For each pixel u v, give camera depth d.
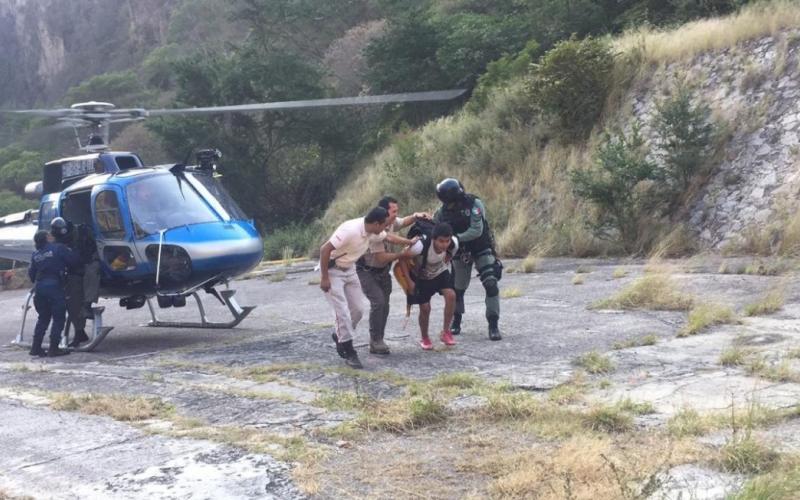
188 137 28.59
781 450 4.97
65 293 10.47
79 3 83.94
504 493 4.69
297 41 39.97
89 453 5.99
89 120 11.20
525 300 11.34
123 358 9.80
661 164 16.25
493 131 20.52
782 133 15.20
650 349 7.88
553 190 17.94
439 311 11.13
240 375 7.95
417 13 29.05
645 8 23.64
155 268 10.09
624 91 18.52
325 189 29.14
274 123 29.11
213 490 5.10
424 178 21.25
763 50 16.86
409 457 5.43
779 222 13.70
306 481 5.09
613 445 5.29
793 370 6.68
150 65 61.25
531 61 22.75
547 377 7.08
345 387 7.26
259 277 18.09
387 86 28.70
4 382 8.77
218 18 64.94
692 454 5.02
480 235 8.77
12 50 88.25
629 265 14.09
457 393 6.75
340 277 8.07
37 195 11.85
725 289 10.70
